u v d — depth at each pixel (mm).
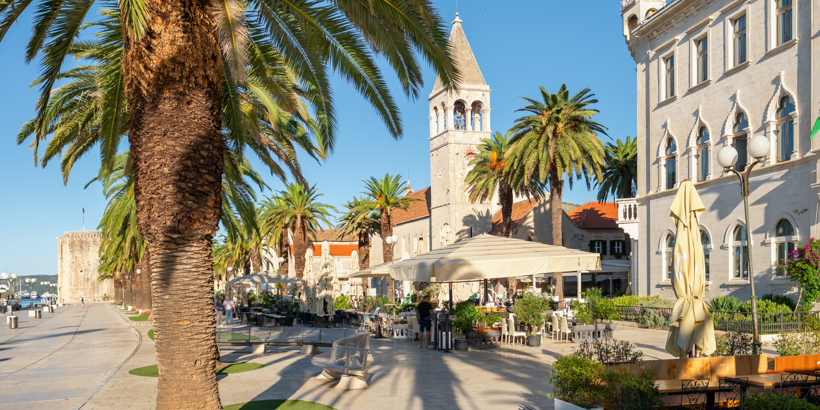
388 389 11969
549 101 35531
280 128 19141
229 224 26859
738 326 19938
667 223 30672
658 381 9078
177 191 7906
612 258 55469
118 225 25297
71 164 19000
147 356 18344
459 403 10555
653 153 32125
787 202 23000
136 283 53562
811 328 16734
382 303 35750
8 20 9203
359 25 9812
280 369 14906
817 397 8445
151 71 7887
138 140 8023
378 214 54375
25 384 14164
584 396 8297
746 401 7461
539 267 14688
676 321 11031
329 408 10219
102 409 10523
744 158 25672
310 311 32469
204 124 8164
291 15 11883
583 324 20812
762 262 24203
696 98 28672
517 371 13945
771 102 23922
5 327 39188
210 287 8281
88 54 16875
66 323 41969
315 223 50281
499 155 46344
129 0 7391
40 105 10984
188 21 8078
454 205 66875
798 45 22688
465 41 71438
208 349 8125
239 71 8812
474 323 19188
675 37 30156
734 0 26078
